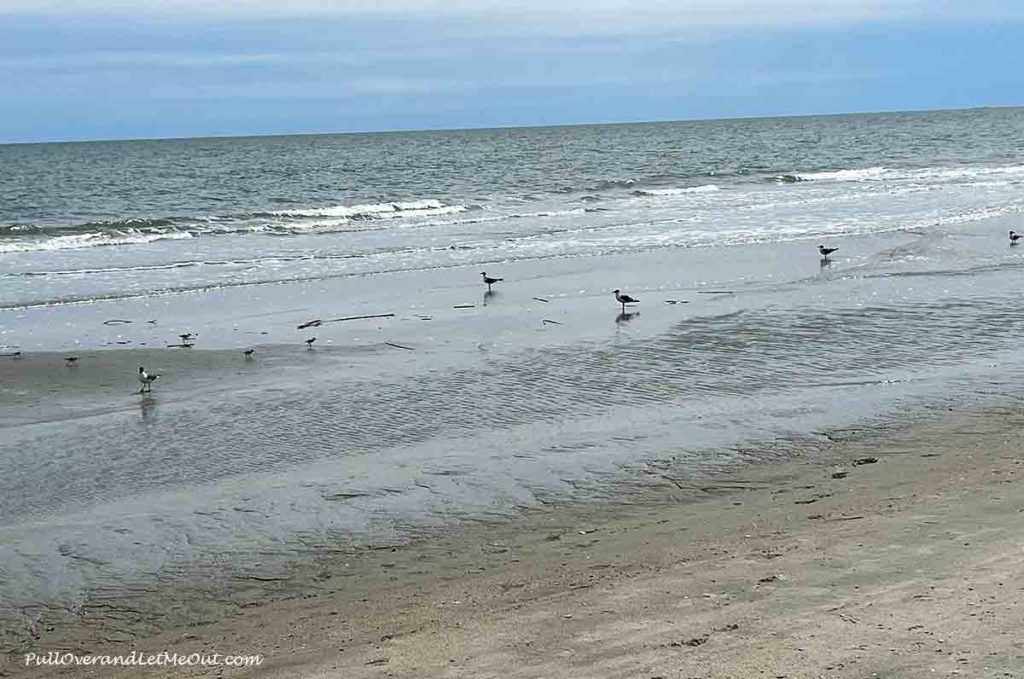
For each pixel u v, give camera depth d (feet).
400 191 175.94
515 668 19.80
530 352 57.82
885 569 23.41
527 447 41.22
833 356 55.06
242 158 345.10
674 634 20.67
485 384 51.29
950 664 17.79
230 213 138.51
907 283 76.38
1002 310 65.26
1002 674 17.20
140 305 73.61
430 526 33.24
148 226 119.85
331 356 57.98
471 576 28.35
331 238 109.50
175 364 56.34
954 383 48.47
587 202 146.92
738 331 61.62
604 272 85.10
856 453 38.75
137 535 32.96
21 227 114.42
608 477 37.50
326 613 26.22
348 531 32.99
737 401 46.96
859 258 89.30
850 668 18.02
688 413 45.34
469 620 23.62
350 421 45.52
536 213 130.62
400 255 95.96
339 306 72.84
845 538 26.58
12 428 45.14
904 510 28.96
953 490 31.09
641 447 40.78
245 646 24.14
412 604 26.05
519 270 86.53
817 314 65.77
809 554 25.48
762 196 149.79
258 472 39.09
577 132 636.07
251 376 53.88
